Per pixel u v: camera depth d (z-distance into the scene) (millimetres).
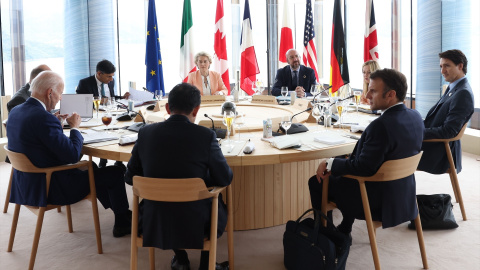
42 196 2771
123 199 3174
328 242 2480
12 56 6078
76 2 6902
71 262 2934
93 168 3004
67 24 6941
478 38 5723
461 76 3553
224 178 2357
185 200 2213
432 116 3680
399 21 6484
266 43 7645
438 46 5961
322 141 2963
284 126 3031
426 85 6152
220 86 6016
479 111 5828
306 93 5605
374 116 3996
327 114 3477
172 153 2240
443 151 3504
